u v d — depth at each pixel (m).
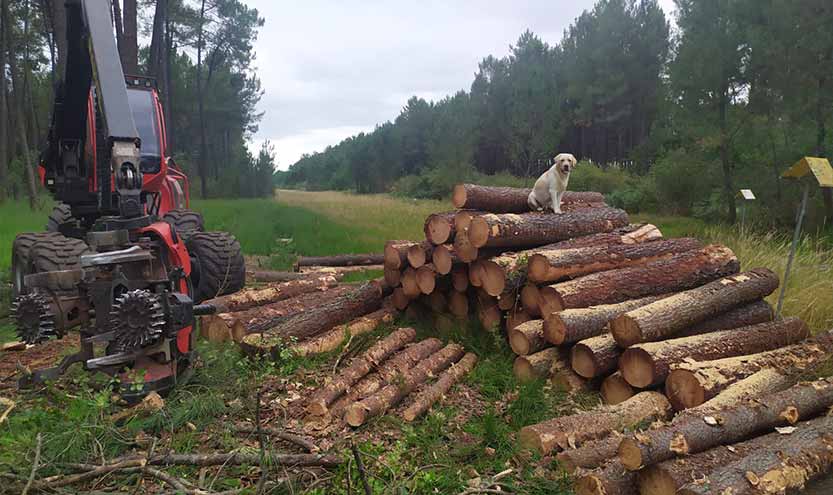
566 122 35.31
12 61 26.11
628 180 28.41
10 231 12.53
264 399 4.22
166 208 7.56
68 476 2.99
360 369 4.57
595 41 35.72
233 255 6.39
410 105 56.00
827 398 3.84
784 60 14.23
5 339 5.64
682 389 3.95
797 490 3.11
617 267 5.62
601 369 4.45
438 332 5.86
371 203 31.23
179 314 3.79
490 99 41.38
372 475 3.11
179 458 3.23
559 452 3.52
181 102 42.00
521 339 4.84
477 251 5.41
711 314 4.94
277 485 3.02
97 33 4.11
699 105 16.33
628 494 3.07
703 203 19.16
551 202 6.63
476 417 4.12
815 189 14.18
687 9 16.95
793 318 5.15
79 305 4.11
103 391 3.55
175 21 32.53
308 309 5.97
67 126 5.19
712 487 2.85
